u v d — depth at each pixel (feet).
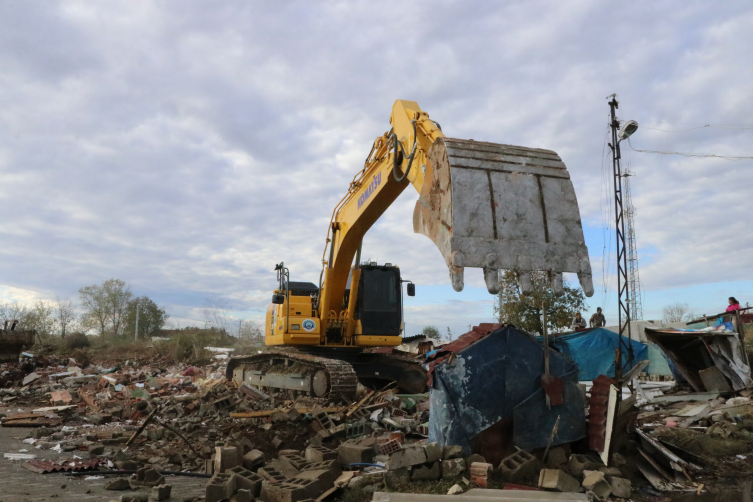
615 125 50.65
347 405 38.14
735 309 50.31
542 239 18.97
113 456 25.46
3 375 62.03
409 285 45.57
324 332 44.14
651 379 55.47
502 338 22.22
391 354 48.62
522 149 20.85
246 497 18.11
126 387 49.85
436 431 21.61
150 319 136.67
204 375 66.95
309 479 19.15
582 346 51.47
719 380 41.65
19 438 30.27
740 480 21.86
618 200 49.67
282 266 44.93
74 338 102.58
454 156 19.53
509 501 16.93
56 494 19.31
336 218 41.09
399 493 17.48
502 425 21.66
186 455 25.68
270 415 33.58
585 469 20.47
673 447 23.95
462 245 18.16
